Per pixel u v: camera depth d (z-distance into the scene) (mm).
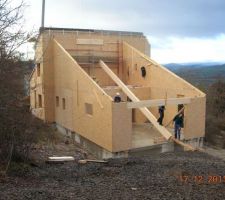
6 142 13836
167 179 12789
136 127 24672
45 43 27172
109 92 25078
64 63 25328
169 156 18578
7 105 13258
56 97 27328
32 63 15250
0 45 13297
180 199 10219
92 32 29016
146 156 18891
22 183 11836
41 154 17359
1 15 13625
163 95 25375
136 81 28500
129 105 19312
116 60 29922
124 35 30156
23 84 14602
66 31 28016
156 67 25984
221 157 19297
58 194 10391
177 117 20969
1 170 12781
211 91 40375
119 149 19109
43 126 22578
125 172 14164
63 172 14000
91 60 28797
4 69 13078
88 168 14852
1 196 9984
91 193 10711
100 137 20250
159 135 22062
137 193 10820
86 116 22031
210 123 27656
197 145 22094
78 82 23078
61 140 23656
